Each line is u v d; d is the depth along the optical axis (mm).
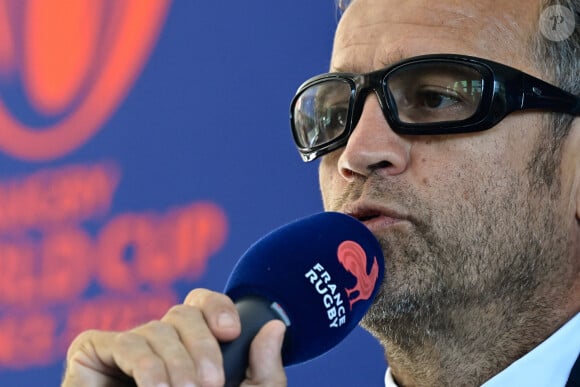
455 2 2693
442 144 2566
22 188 5137
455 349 2670
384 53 2711
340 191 2717
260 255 2188
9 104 5195
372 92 2654
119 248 4844
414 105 2602
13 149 5172
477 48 2639
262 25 4523
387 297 2480
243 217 4527
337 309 2197
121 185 4859
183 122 4715
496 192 2566
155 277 4734
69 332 4961
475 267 2545
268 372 1864
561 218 2680
